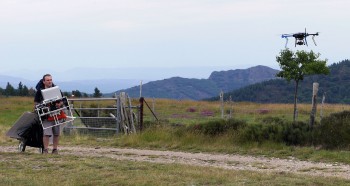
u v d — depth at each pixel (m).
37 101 15.06
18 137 15.38
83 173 11.40
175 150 17.78
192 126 19.70
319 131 17.45
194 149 17.73
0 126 27.45
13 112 44.31
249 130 18.27
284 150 16.66
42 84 15.15
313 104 18.25
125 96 22.81
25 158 13.97
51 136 15.26
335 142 16.95
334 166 13.99
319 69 28.94
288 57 29.39
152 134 19.47
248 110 42.66
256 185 10.12
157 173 11.52
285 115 37.47
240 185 10.11
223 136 18.56
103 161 13.51
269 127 18.23
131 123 22.12
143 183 10.27
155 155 16.28
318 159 15.20
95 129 22.81
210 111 42.19
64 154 15.49
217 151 17.25
